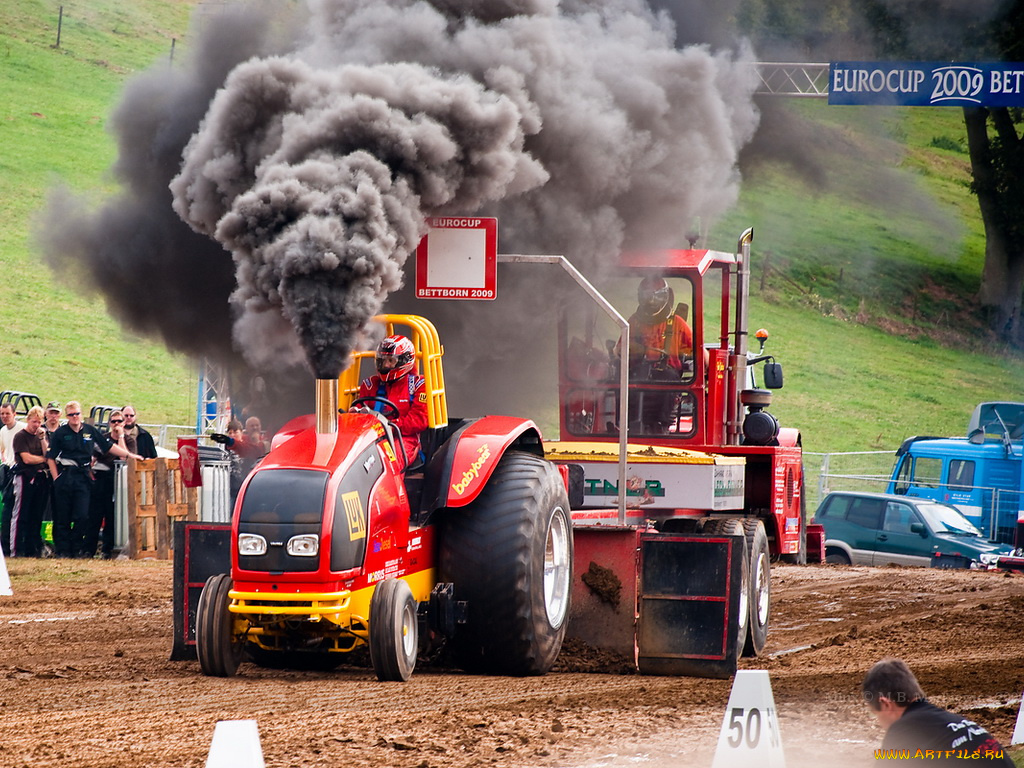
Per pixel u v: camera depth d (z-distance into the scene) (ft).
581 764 69.51
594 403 154.40
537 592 99.25
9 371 388.37
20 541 198.39
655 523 130.31
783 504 161.89
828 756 74.23
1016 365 536.83
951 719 55.47
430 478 100.12
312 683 93.09
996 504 287.28
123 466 202.49
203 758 68.69
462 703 86.33
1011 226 536.83
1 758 68.85
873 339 537.65
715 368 156.46
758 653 123.44
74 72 633.20
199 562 103.19
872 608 151.74
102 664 102.22
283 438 104.01
